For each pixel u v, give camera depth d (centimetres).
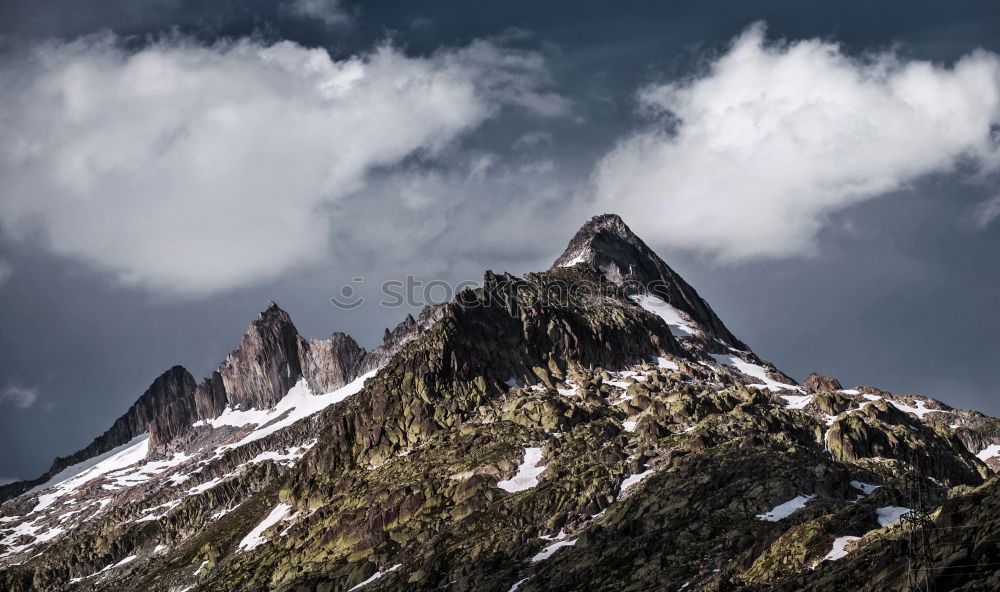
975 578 14950
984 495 16300
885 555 16788
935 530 16350
